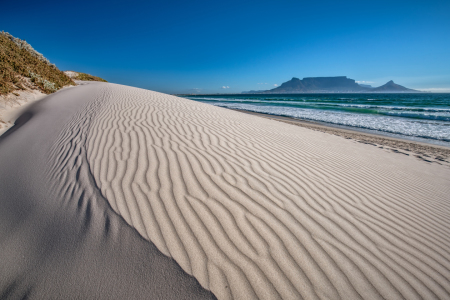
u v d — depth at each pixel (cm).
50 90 952
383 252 183
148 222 187
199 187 241
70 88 1103
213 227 187
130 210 199
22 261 162
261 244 175
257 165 324
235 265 156
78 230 183
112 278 147
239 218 200
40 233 185
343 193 281
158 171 267
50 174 276
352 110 2053
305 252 172
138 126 442
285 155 400
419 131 1077
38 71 1041
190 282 144
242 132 513
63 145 362
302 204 236
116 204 206
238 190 244
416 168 470
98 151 323
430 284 158
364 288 149
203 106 825
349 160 451
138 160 293
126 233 176
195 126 491
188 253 163
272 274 152
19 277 151
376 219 232
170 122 495
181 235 177
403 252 186
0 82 698
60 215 203
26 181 266
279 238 183
